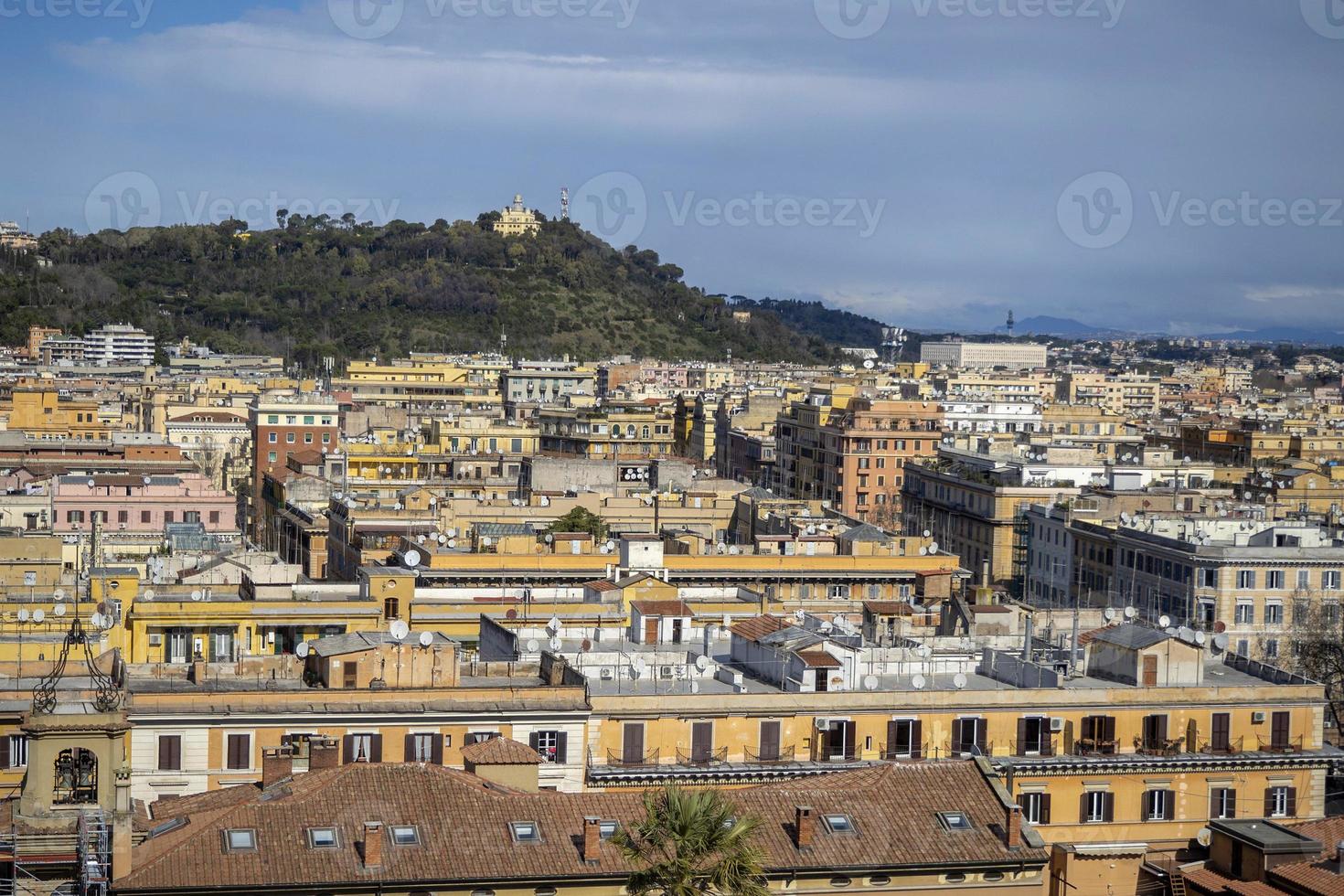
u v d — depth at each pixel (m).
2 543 193.25
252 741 116.25
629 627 151.88
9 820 98.62
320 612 167.50
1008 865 103.12
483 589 190.12
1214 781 127.94
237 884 91.88
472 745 111.25
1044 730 127.44
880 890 101.75
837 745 124.31
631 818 99.94
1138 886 104.31
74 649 144.75
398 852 95.62
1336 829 105.62
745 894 93.69
